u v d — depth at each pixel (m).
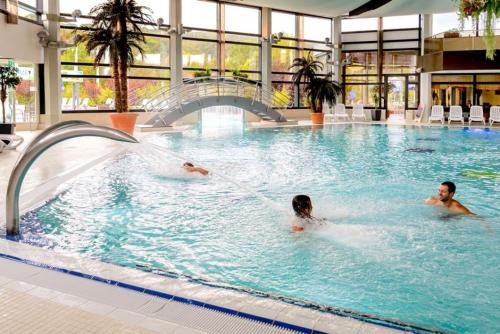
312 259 3.97
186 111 16.33
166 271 3.58
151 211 5.44
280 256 4.04
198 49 19.64
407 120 21.53
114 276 3.02
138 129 15.58
